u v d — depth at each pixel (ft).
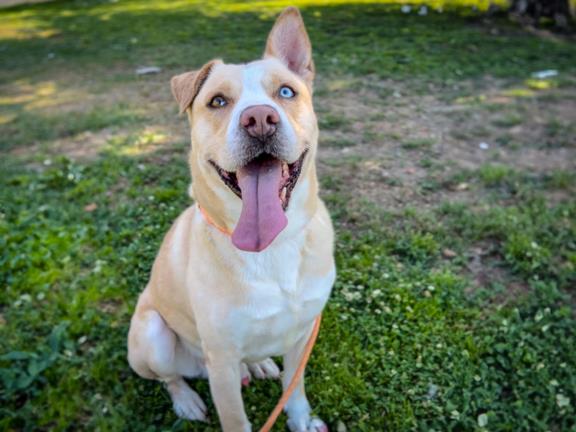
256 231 1.52
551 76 5.38
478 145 3.98
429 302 2.43
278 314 1.65
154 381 2.17
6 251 2.81
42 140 4.39
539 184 3.38
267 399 2.08
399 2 9.09
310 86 1.85
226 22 8.43
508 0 7.99
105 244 2.94
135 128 4.48
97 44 7.79
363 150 3.90
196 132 1.66
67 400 2.05
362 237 2.91
